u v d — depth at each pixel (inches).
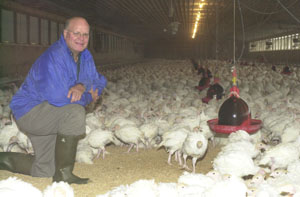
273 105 187.6
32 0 315.0
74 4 347.6
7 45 314.2
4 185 70.1
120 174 97.6
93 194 82.4
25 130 87.5
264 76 392.8
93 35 655.8
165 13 474.6
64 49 83.2
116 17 509.0
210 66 636.7
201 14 482.9
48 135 88.7
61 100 82.2
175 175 97.6
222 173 89.7
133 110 182.2
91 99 91.9
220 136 132.9
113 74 467.8
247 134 109.0
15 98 85.7
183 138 105.8
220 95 210.7
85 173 98.1
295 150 96.7
